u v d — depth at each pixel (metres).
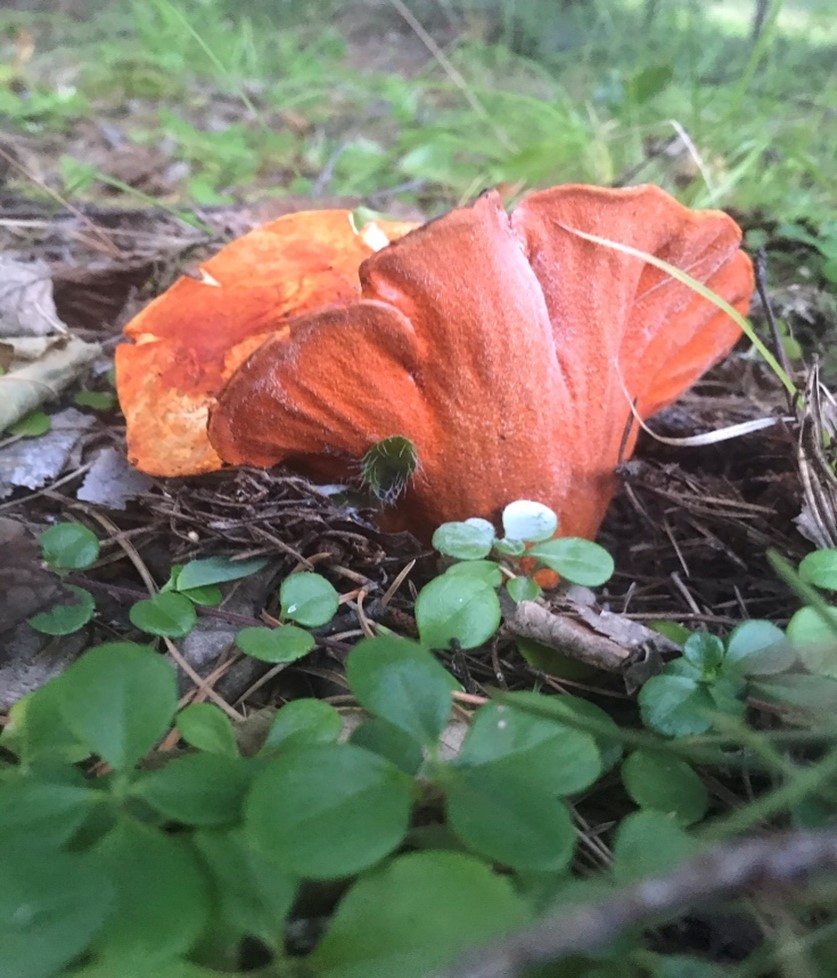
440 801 0.11
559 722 0.10
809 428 0.19
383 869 0.09
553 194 0.16
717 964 0.10
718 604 0.19
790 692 0.12
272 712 0.14
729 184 0.36
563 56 0.77
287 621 0.16
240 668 0.15
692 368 0.21
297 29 0.89
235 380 0.15
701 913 0.10
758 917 0.10
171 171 0.50
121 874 0.08
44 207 0.39
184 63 0.72
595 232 0.16
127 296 0.31
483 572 0.15
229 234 0.38
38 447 0.22
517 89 0.70
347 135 0.62
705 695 0.13
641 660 0.15
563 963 0.09
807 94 0.61
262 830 0.09
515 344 0.16
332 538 0.18
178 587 0.16
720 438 0.20
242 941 0.09
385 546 0.18
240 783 0.10
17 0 0.87
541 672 0.15
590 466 0.18
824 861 0.07
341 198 0.45
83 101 0.60
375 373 0.15
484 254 0.15
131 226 0.38
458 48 0.82
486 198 0.15
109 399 0.24
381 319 0.14
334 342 0.15
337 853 0.08
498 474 0.17
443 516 0.18
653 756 0.12
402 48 0.89
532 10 0.84
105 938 0.08
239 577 0.17
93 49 0.75
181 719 0.11
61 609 0.15
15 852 0.08
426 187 0.50
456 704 0.14
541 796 0.09
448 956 0.07
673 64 0.55
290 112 0.66
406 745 0.10
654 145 0.46
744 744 0.12
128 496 0.20
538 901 0.09
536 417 0.17
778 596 0.19
